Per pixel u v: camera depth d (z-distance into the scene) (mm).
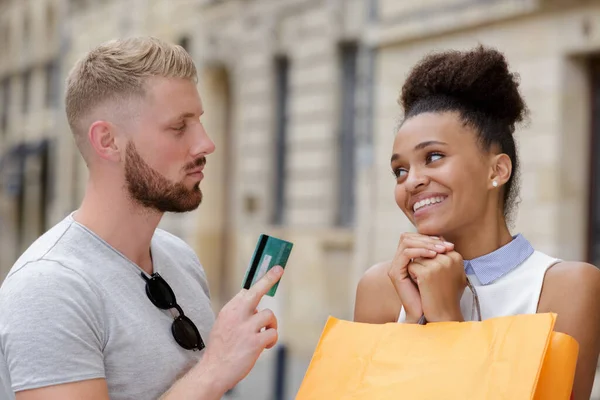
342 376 2574
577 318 2504
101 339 2656
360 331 2637
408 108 2832
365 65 13508
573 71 10516
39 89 30672
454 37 11961
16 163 30781
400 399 2416
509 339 2344
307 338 15094
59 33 28359
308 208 15922
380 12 13227
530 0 10617
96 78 2783
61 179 27406
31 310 2533
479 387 2326
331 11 15383
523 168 10883
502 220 2758
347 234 14586
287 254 2787
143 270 2891
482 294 2654
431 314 2572
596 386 9375
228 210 19375
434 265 2582
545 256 2680
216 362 2629
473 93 2672
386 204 13180
